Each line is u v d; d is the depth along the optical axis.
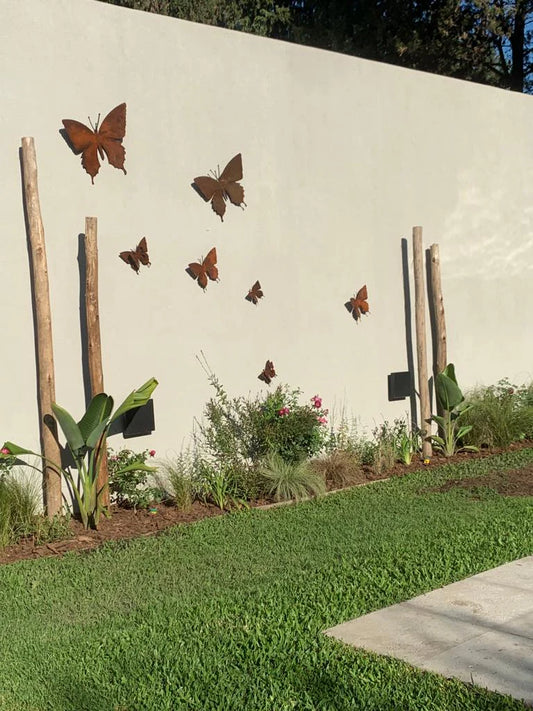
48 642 4.50
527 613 4.65
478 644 4.23
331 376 9.23
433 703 3.65
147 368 7.72
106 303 7.46
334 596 5.02
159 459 7.78
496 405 10.15
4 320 6.82
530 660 4.02
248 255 8.48
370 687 3.84
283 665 4.11
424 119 10.23
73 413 7.25
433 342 10.30
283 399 8.46
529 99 11.64
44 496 6.91
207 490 7.66
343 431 9.25
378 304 9.72
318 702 3.76
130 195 7.61
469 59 22.20
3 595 5.30
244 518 7.11
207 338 8.15
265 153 8.60
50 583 5.50
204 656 4.24
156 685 3.96
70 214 7.23
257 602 4.98
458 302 10.70
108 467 7.29
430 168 10.31
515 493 7.79
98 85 7.39
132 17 7.59
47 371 6.80
